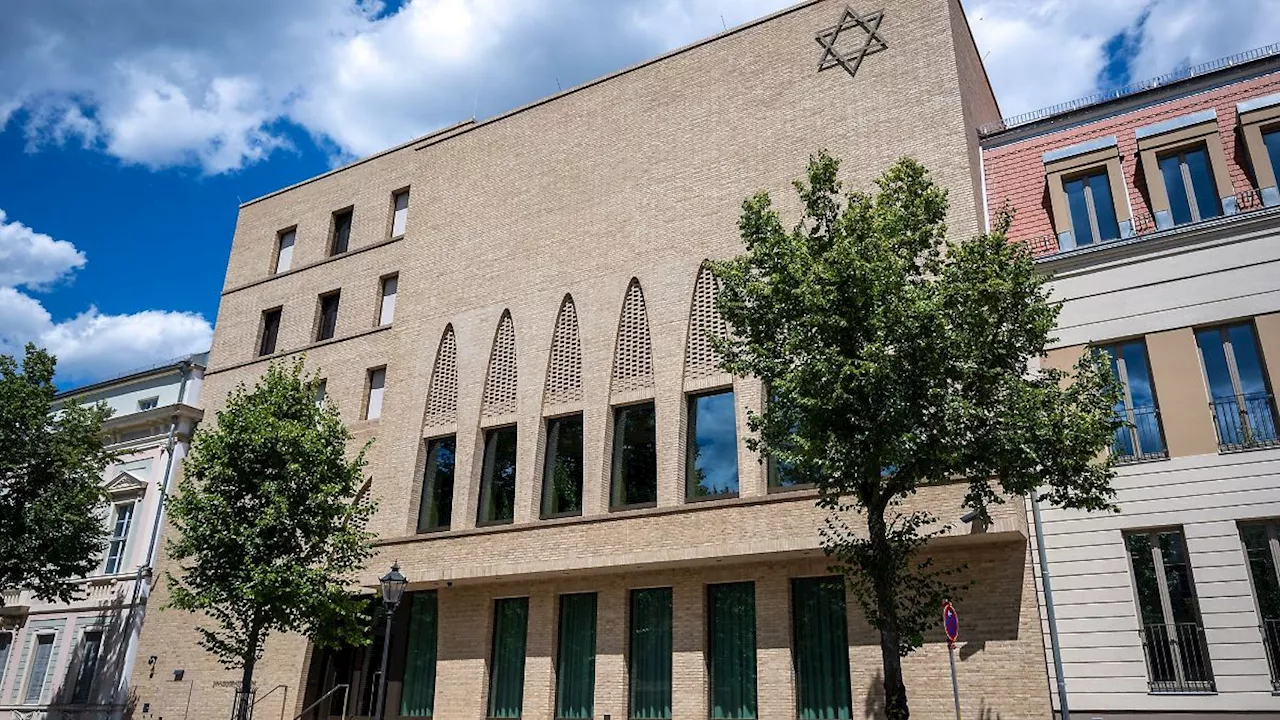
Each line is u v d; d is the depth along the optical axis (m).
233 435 18.77
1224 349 15.39
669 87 22.44
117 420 29.41
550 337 21.41
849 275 12.12
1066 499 12.45
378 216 27.22
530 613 19.70
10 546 22.62
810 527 16.73
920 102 18.91
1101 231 17.36
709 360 19.11
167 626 25.27
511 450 21.28
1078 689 14.55
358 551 19.61
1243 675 13.62
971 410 11.64
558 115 24.06
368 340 25.45
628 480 19.36
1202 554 14.47
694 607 17.94
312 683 22.30
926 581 13.34
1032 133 19.23
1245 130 16.33
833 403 11.72
